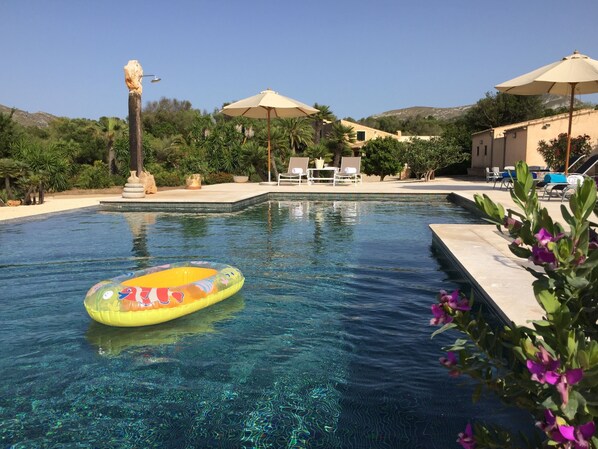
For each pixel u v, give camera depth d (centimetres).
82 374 365
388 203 1571
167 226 1080
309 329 450
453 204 1520
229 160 3008
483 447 163
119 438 283
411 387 334
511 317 372
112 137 3666
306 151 3600
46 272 669
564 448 127
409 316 482
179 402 322
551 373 122
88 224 1110
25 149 2002
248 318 480
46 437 285
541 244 146
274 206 1503
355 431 283
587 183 145
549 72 1303
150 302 459
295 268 681
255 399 324
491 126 4116
